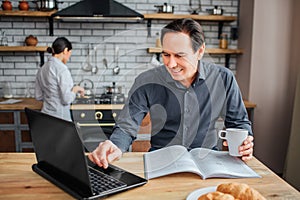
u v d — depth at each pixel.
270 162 3.60
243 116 1.60
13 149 3.34
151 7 3.84
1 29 3.73
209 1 3.88
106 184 1.19
